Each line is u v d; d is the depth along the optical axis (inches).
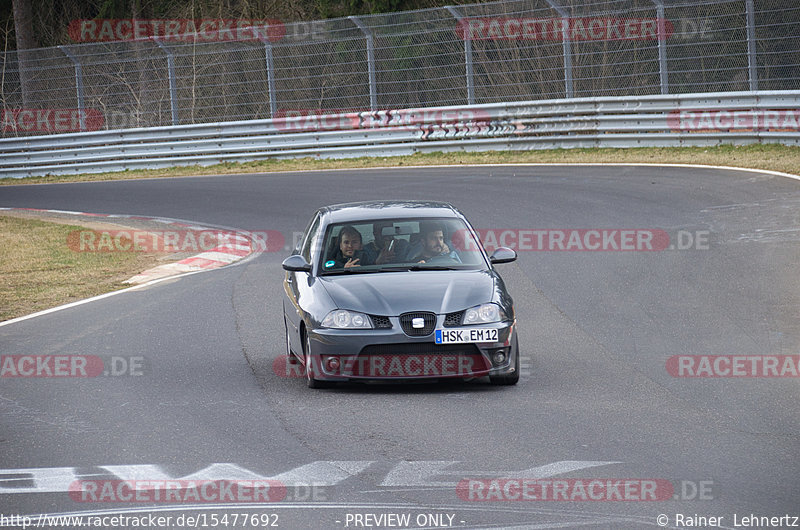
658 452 884.0
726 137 3432.6
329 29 4133.9
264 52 4261.8
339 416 1035.3
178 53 4338.1
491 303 1157.1
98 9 7052.2
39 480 840.9
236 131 4192.9
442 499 766.5
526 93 3919.8
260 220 2770.7
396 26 4052.7
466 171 3447.3
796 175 2733.8
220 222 2787.9
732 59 3560.5
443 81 4042.8
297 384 1196.5
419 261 1262.3
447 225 1318.9
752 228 2145.7
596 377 1195.9
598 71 3816.4
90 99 4495.6
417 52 4045.3
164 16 6633.9
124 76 4466.0
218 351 1387.8
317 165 3929.6
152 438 965.8
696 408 1044.5
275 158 4168.3
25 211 3243.1
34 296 1919.3
